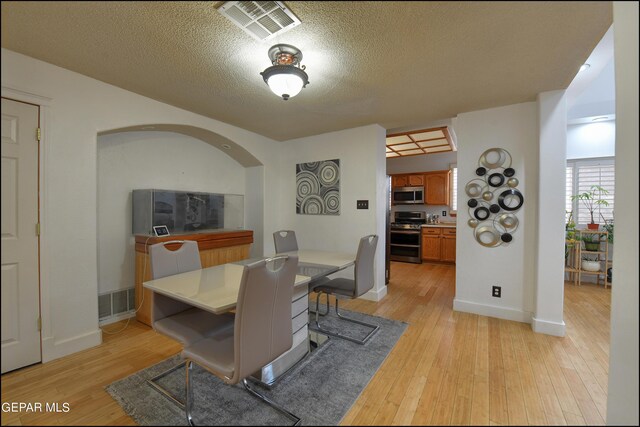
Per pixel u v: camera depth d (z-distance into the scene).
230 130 3.54
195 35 1.73
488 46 1.82
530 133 2.77
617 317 1.28
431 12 1.51
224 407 1.65
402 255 6.12
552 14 1.52
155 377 1.90
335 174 3.83
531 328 2.69
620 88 1.25
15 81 1.92
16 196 1.96
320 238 3.98
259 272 1.33
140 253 2.83
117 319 2.90
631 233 1.19
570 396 1.73
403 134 4.30
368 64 2.06
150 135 3.20
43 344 2.07
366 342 2.42
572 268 4.25
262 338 1.42
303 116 3.21
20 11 1.51
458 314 3.05
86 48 1.88
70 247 2.21
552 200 2.56
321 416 1.58
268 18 1.57
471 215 3.06
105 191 2.84
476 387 1.82
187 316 1.94
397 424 1.52
